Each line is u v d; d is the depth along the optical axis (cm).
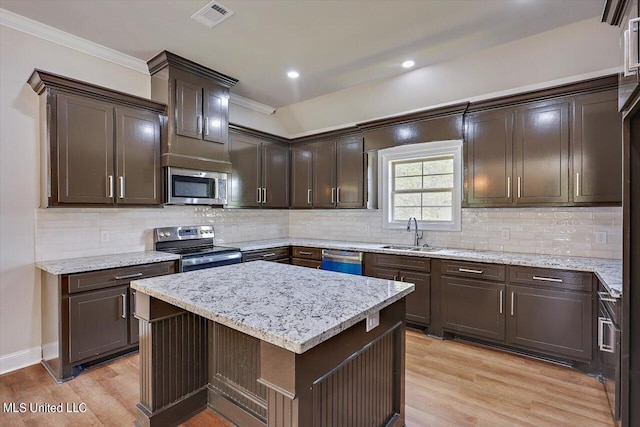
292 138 486
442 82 340
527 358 282
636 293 158
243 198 418
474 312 304
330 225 482
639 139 154
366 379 159
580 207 292
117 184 290
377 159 438
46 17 250
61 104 260
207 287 178
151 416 185
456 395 226
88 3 231
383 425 173
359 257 377
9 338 260
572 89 278
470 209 366
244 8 234
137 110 304
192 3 230
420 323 336
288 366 116
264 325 121
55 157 257
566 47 270
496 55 296
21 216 265
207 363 212
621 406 166
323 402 130
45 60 272
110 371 259
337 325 124
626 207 159
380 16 243
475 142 329
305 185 474
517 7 233
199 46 290
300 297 159
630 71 137
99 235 309
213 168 349
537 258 289
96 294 259
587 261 272
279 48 292
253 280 195
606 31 250
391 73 344
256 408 184
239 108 430
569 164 281
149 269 290
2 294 257
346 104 415
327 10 237
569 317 259
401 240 418
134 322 280
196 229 383
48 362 263
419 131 363
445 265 321
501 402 217
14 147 260
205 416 204
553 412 206
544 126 292
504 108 313
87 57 293
